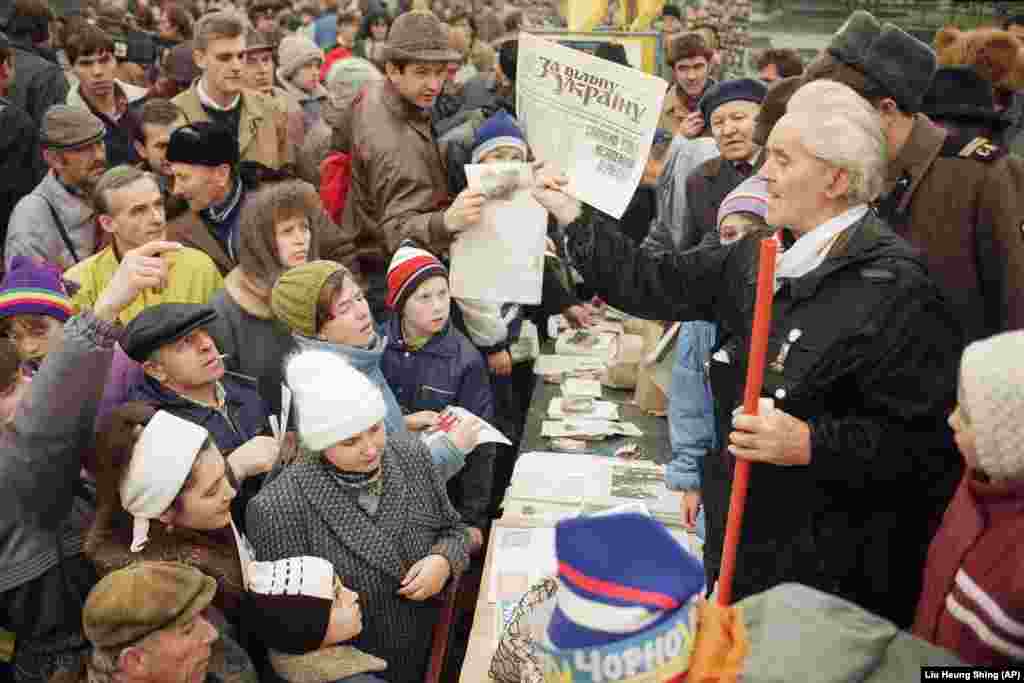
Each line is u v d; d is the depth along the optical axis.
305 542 2.16
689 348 2.67
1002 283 2.24
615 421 3.41
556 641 1.08
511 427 3.79
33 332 2.60
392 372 3.06
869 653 1.24
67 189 3.78
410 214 3.38
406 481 2.30
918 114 2.30
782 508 1.81
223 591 2.02
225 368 2.74
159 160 4.03
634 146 2.13
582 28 3.99
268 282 2.80
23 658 2.20
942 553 1.50
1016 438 1.30
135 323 2.37
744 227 2.61
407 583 2.23
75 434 2.04
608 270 2.16
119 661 1.71
